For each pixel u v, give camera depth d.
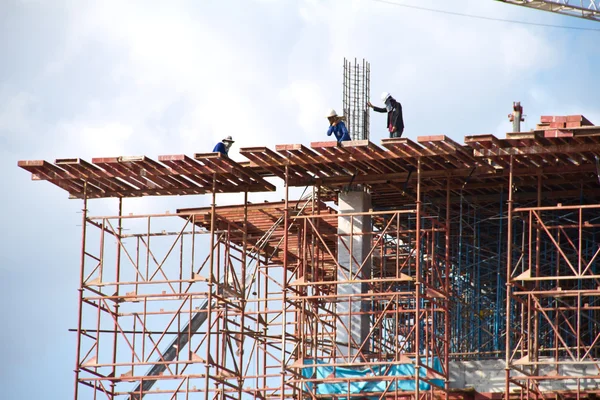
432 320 52.53
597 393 50.25
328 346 58.44
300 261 56.12
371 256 56.94
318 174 55.19
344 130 53.28
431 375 51.53
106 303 55.28
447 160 52.25
